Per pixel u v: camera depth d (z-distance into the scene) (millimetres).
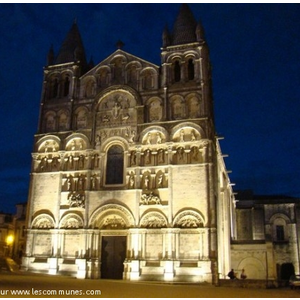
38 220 50156
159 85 51250
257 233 72188
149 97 50906
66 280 38156
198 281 42375
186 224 44812
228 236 57125
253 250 52531
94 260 46781
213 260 42562
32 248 49375
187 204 45219
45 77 56781
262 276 50969
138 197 47062
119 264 46625
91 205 48656
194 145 47156
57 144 52875
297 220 70500
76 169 50906
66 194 50219
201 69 50094
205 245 43250
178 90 49938
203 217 44281
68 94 54969
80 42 59625
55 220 49344
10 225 91812
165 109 49344
